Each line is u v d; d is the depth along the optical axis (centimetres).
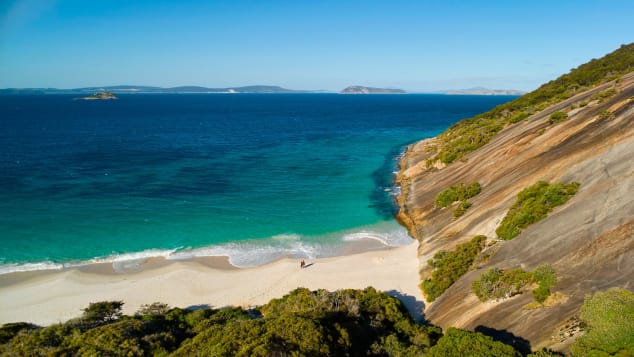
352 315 2092
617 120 3322
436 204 4178
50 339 2003
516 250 2509
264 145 9494
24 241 3788
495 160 4322
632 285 1716
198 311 2464
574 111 4422
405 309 2375
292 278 3134
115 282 3100
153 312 2509
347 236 4025
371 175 6575
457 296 2411
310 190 5650
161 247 3750
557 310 1775
